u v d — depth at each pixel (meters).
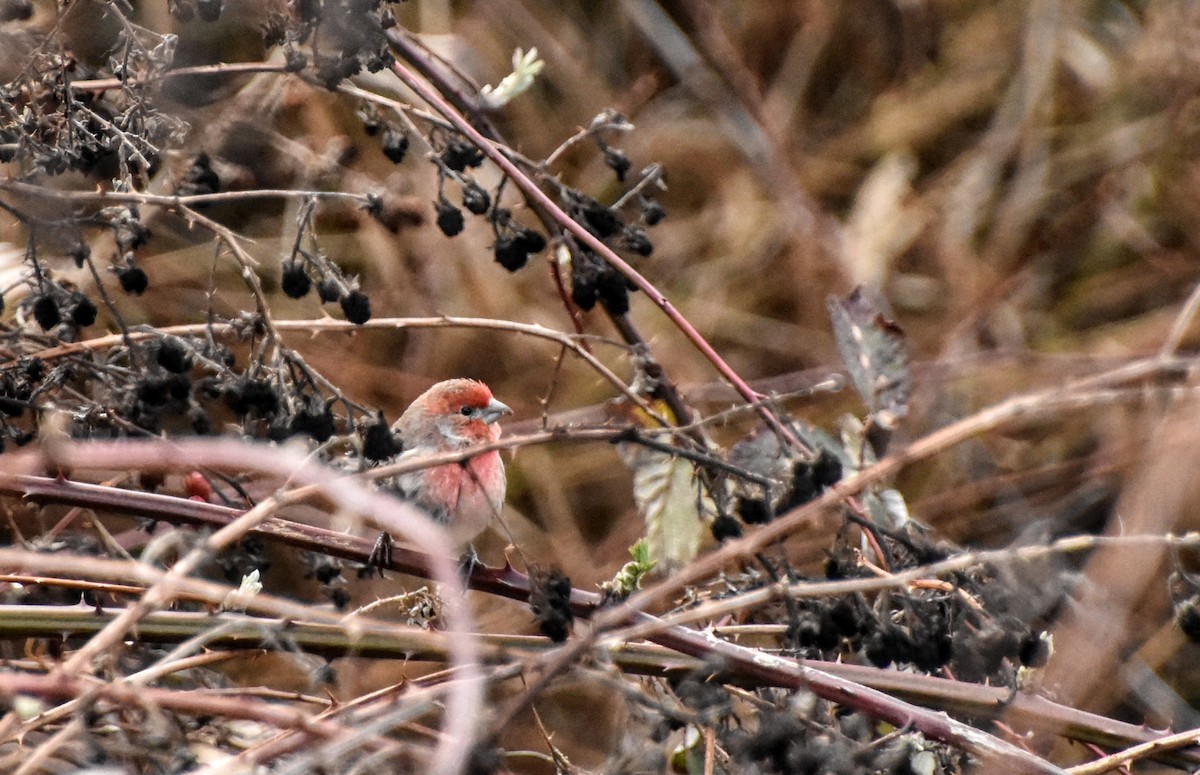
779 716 6.21
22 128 7.10
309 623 7.00
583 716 12.12
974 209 16.58
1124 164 16.61
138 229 7.24
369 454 6.73
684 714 5.94
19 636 6.71
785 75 17.39
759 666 6.81
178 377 7.11
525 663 5.89
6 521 10.16
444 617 7.22
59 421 6.54
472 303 14.59
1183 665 12.98
